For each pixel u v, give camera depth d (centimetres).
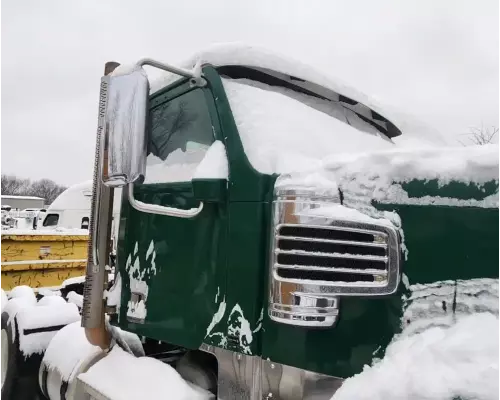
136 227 268
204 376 238
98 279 280
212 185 215
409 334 168
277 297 184
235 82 246
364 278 177
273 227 191
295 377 188
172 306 239
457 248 166
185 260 235
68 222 1142
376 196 183
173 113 269
